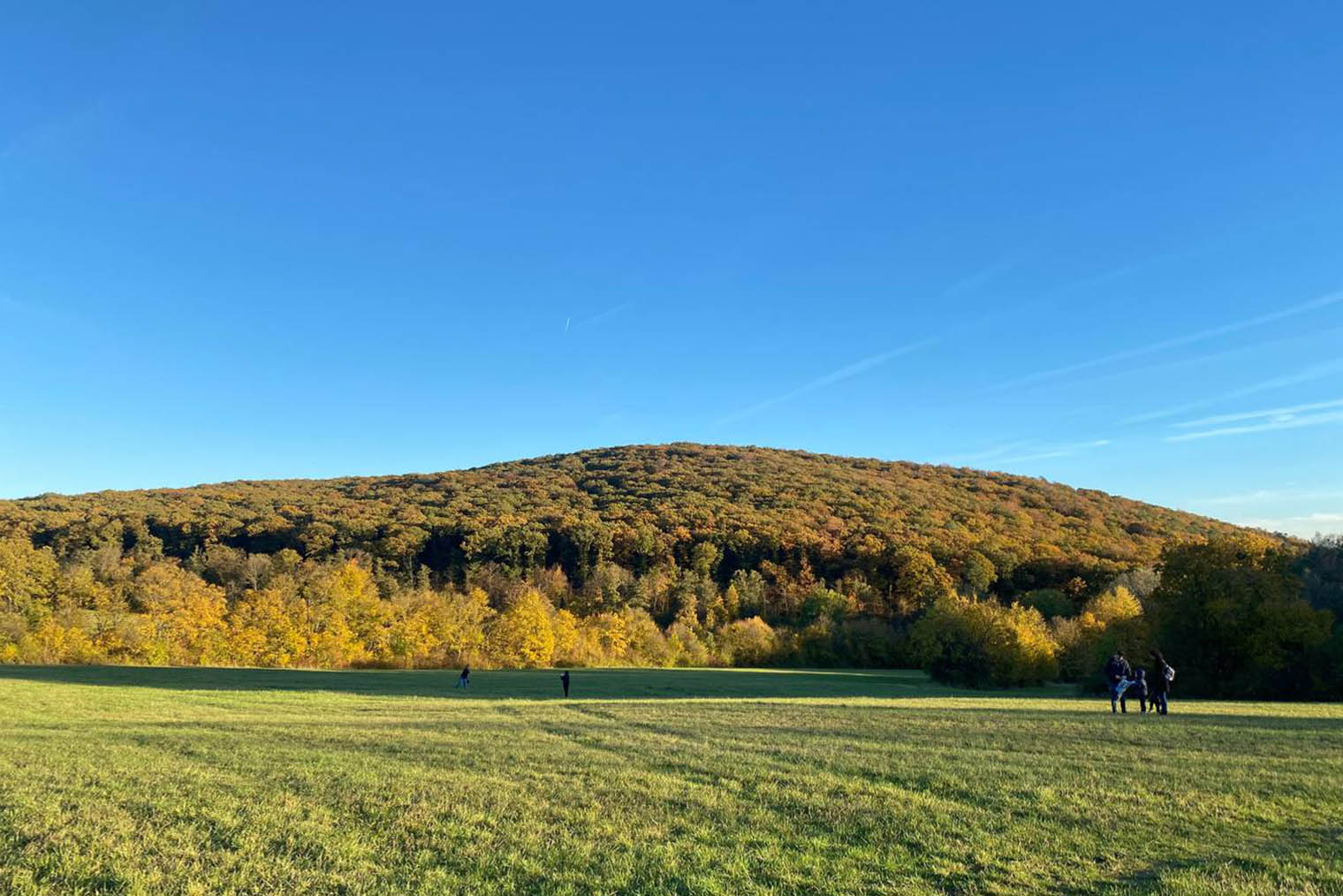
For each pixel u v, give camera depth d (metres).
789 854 9.34
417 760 16.59
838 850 9.51
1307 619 44.12
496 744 19.23
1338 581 58.50
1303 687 43.97
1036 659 57.66
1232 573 47.62
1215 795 11.88
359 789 13.29
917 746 17.52
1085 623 71.19
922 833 10.11
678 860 9.21
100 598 81.12
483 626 88.00
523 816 11.30
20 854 9.63
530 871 8.85
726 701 35.72
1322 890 7.80
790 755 16.56
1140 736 18.58
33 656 70.38
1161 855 9.05
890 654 98.12
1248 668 46.12
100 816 11.43
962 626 58.72
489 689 47.41
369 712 30.02
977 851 9.30
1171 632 49.12
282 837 10.36
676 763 15.66
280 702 35.34
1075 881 8.28
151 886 8.52
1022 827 10.29
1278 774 13.39
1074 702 34.34
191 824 11.00
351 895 8.27
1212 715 24.53
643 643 95.50
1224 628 46.22
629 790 13.03
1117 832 9.98
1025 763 14.95
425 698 39.25
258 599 79.06
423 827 10.77
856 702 33.66
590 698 39.62
